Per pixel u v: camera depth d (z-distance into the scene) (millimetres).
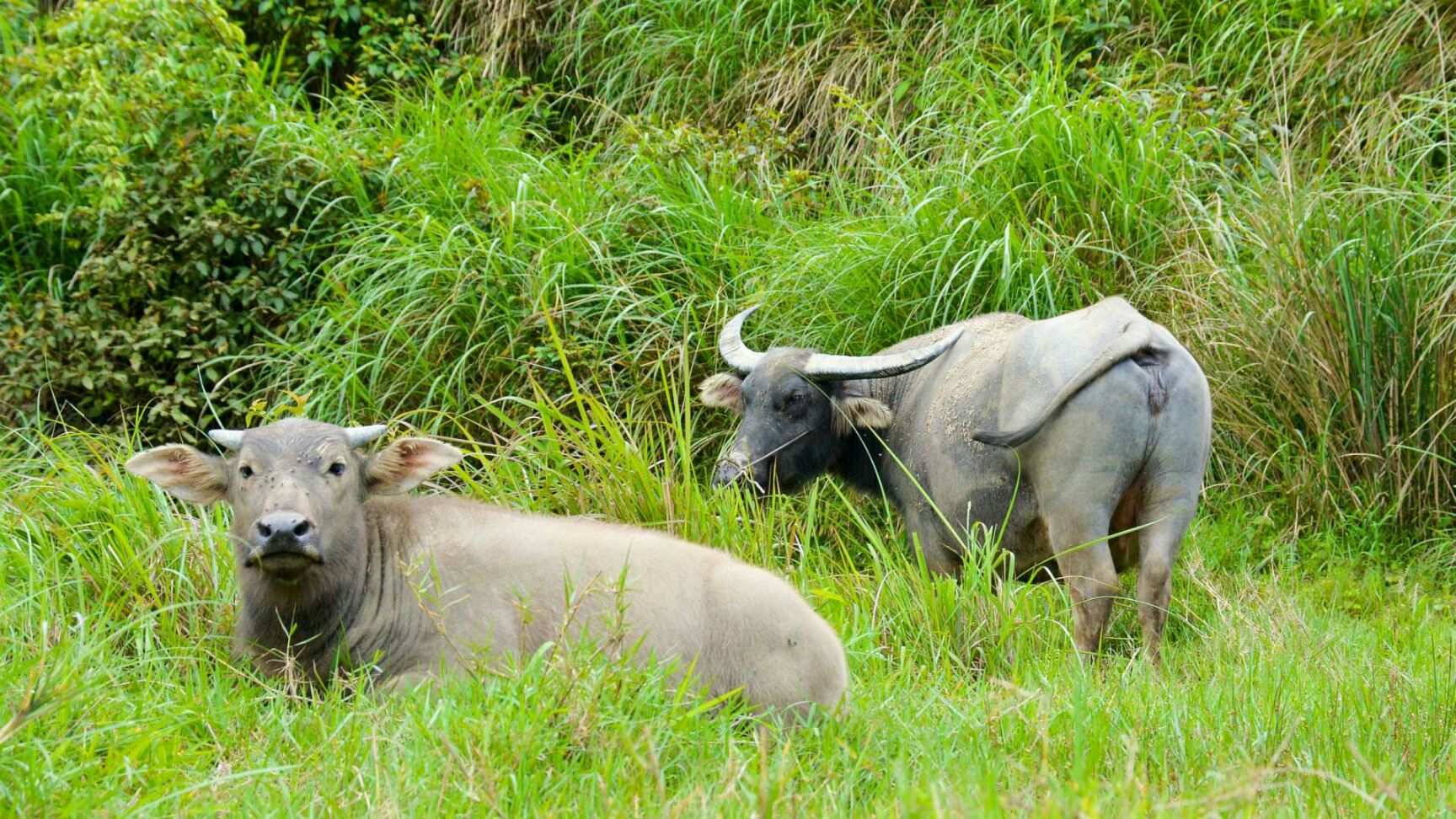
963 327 23141
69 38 31250
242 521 15922
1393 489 25375
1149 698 16547
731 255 29359
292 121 32656
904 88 35531
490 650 15312
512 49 41344
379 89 38844
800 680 15531
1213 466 26984
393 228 30266
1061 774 13859
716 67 38719
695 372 28344
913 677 18453
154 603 18547
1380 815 12258
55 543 19797
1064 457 19875
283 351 28375
